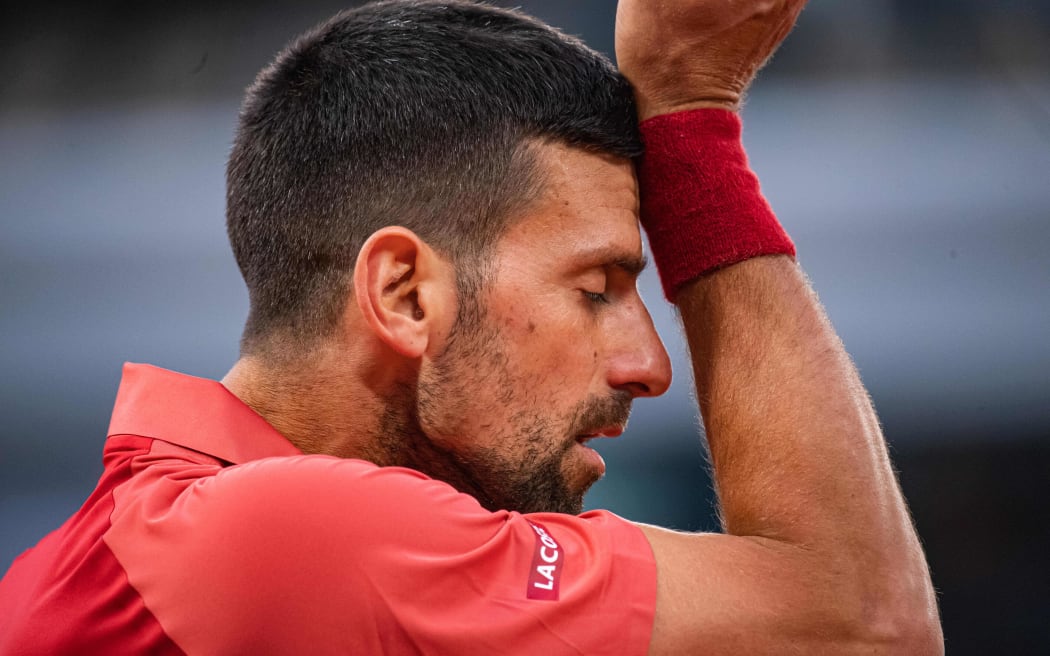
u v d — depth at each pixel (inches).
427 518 135.6
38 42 735.1
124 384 167.6
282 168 165.3
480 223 158.2
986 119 671.1
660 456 548.1
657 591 134.9
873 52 695.7
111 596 137.9
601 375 162.4
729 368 161.2
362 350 159.5
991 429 569.9
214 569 132.5
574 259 159.6
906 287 621.0
